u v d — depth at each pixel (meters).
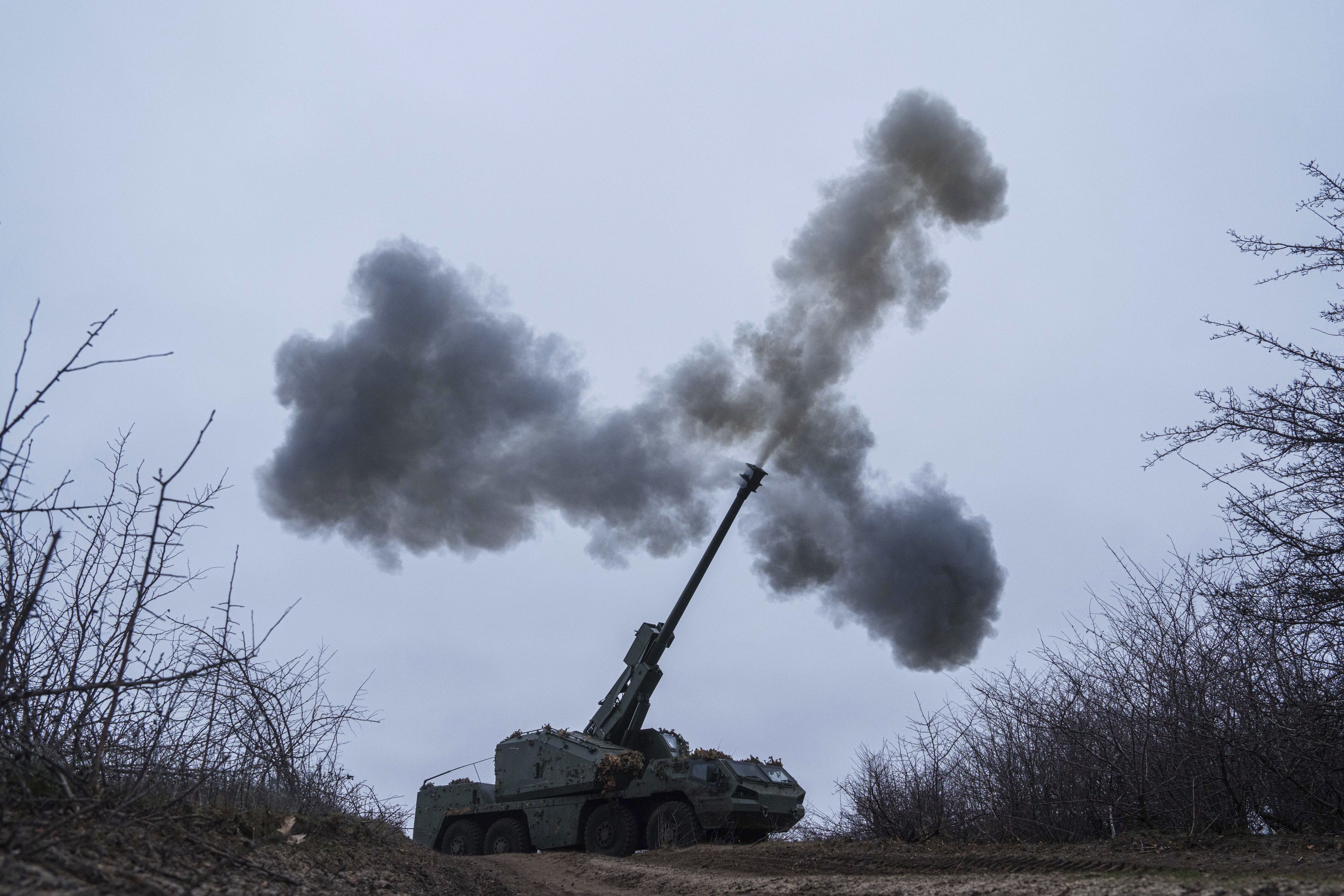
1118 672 11.98
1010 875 9.78
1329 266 9.41
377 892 6.93
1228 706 10.51
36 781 5.19
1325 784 10.33
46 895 3.85
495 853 22.05
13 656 5.25
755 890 10.83
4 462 4.71
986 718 13.74
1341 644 9.63
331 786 9.15
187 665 6.44
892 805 14.80
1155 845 10.59
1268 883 7.05
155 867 5.04
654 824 19.50
